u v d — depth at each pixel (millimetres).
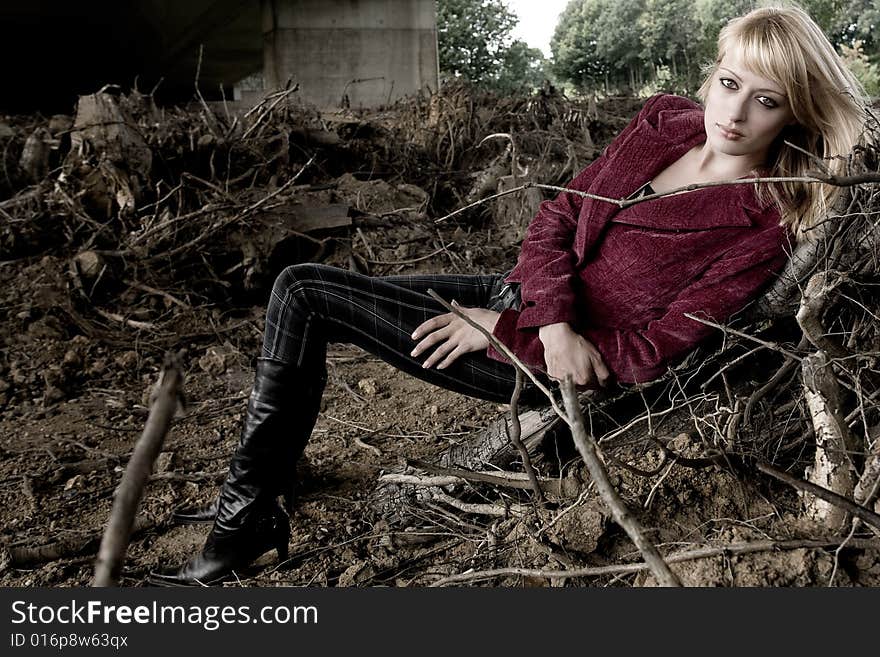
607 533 1877
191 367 4410
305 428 2191
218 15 26859
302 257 5633
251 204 5523
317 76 23500
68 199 5418
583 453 1124
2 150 6141
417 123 8883
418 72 23891
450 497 2361
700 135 1983
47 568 2314
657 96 2174
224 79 36312
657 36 46875
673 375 2064
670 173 2004
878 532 1611
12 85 31703
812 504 1794
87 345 4559
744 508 1874
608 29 49250
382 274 5672
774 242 1882
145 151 5613
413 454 3066
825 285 1714
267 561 2293
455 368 2211
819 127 1779
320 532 2436
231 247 5391
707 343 2086
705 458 1830
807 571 1619
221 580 2166
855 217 1812
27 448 3363
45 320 4738
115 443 3418
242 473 2119
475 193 7055
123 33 30141
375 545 2328
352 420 3553
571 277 2082
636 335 1987
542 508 2037
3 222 5383
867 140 1867
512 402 1890
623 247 2021
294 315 2129
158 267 5262
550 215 2252
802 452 2039
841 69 1759
